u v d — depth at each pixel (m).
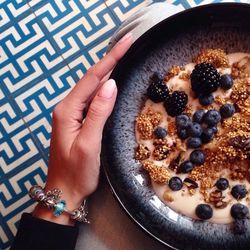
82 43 0.72
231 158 0.43
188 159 0.44
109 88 0.39
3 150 0.71
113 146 0.43
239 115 0.44
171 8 0.53
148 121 0.44
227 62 0.44
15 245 0.41
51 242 0.41
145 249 0.45
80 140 0.41
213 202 0.43
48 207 0.42
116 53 0.42
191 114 0.44
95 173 0.42
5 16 0.73
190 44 0.44
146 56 0.43
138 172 0.44
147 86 0.44
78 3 0.72
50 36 0.72
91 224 0.46
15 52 0.73
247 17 0.41
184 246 0.42
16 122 0.71
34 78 0.72
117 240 0.46
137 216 0.42
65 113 0.43
